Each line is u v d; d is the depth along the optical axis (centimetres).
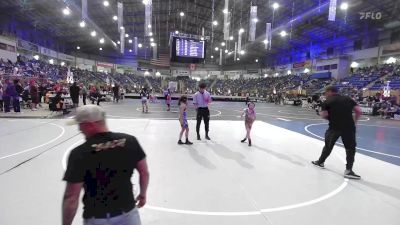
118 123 1270
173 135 1002
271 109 2664
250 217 395
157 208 412
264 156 741
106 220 200
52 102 1531
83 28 4066
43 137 897
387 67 3341
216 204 434
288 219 392
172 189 489
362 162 715
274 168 635
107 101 2984
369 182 557
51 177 529
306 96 3725
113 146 203
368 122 1772
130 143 213
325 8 2631
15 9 3188
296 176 582
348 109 588
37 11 3238
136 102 2984
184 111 849
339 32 3700
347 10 2708
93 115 206
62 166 597
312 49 4856
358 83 3500
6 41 3231
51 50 4734
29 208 400
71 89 1802
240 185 520
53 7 3012
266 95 4753
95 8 3359
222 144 873
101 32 4328
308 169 635
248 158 714
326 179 568
